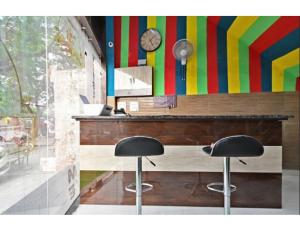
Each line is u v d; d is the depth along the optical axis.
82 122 2.65
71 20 2.78
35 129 1.80
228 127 2.57
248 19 3.48
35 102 1.81
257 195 2.57
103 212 2.47
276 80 4.29
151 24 4.52
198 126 2.59
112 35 4.58
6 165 1.40
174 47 4.21
